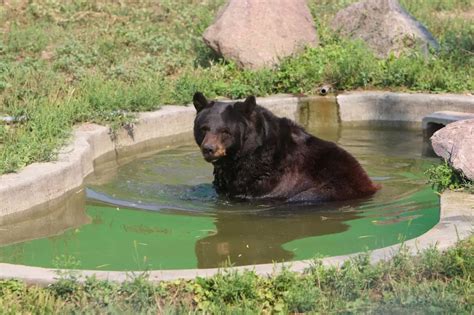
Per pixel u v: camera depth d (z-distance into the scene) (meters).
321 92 25.69
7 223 16.06
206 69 26.84
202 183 18.58
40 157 18.12
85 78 24.39
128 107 22.84
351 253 13.61
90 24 30.73
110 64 26.86
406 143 22.42
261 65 26.91
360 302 11.02
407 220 15.68
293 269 12.13
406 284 11.49
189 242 14.84
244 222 15.92
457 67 27.05
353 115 25.33
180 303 11.33
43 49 27.61
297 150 17.36
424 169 19.48
